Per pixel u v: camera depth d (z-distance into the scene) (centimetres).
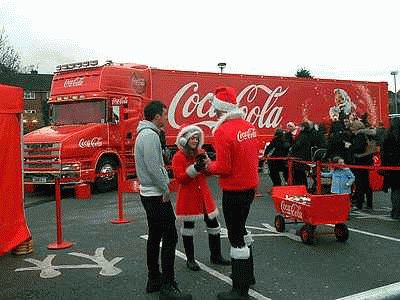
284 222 814
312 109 2023
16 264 660
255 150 504
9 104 643
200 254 689
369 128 1052
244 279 495
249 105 1834
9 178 649
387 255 670
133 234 845
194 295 523
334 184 947
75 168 1380
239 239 498
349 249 704
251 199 500
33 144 1399
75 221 988
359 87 2184
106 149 1475
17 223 676
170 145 1631
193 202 606
